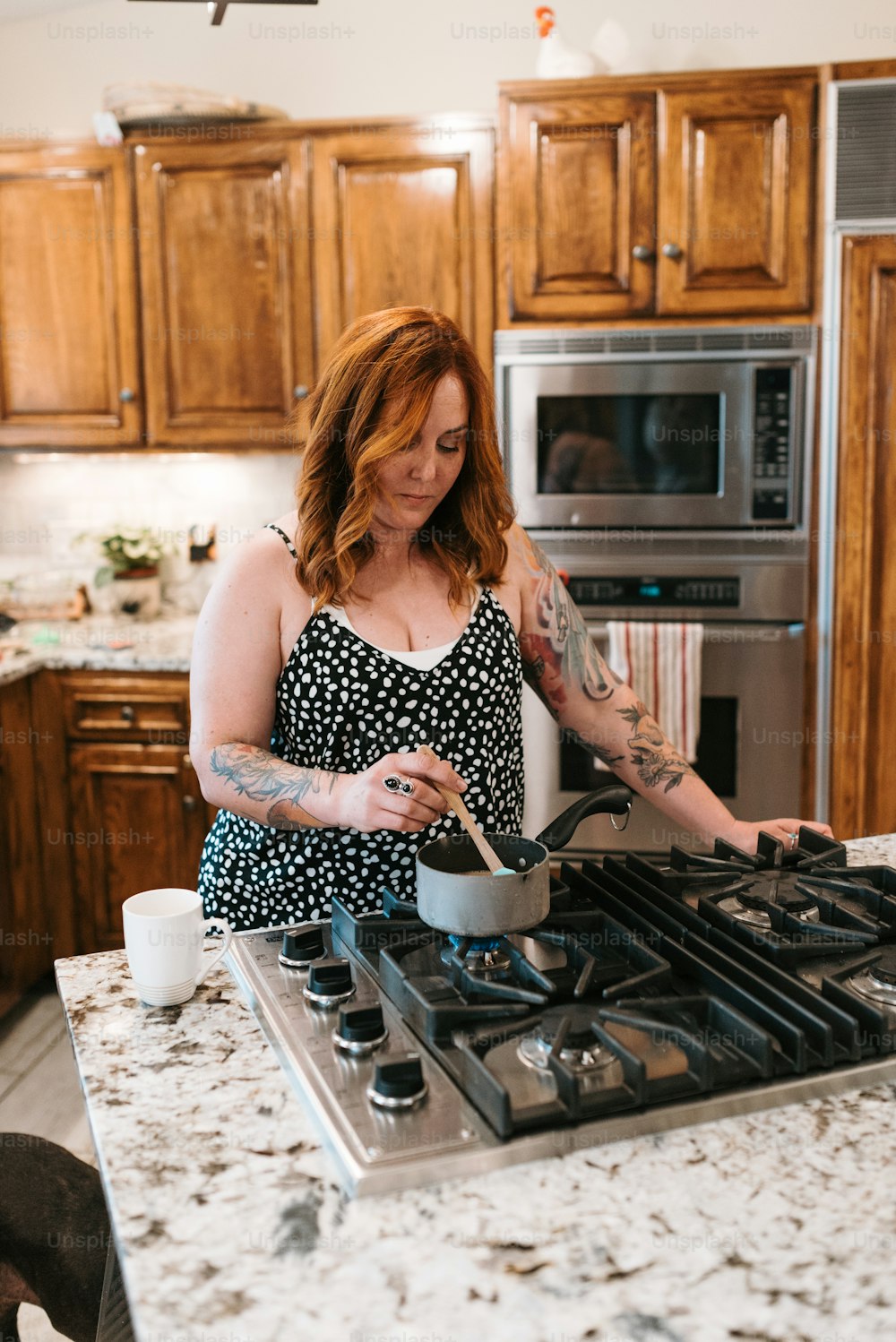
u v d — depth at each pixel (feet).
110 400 10.07
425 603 4.47
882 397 8.80
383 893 3.79
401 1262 2.23
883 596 9.02
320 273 9.51
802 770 9.25
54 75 10.82
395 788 3.66
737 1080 2.78
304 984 3.39
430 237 9.30
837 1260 2.23
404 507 4.24
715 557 9.04
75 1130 7.63
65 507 11.41
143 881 9.87
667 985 3.11
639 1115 2.65
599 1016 2.92
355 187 9.33
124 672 9.53
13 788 9.29
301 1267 2.22
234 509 11.31
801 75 8.53
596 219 8.93
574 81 8.77
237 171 9.52
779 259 8.77
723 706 9.20
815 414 8.87
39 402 10.15
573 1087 2.59
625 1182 2.47
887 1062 2.89
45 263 9.93
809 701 9.23
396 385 4.01
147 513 11.37
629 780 4.94
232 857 4.49
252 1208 2.40
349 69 10.48
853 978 3.28
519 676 4.68
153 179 9.63
